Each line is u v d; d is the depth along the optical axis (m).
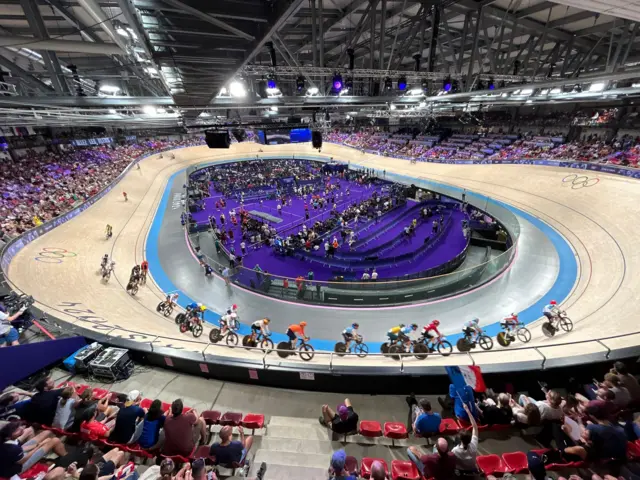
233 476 4.99
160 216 28.69
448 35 13.20
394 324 14.08
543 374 6.55
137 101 12.67
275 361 7.34
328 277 21.06
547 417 5.38
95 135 46.19
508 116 45.53
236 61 7.48
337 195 40.97
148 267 19.25
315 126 23.66
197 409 6.64
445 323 14.03
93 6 5.81
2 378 6.17
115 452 5.02
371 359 10.78
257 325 11.27
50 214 22.72
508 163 35.12
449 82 13.80
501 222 24.78
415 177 41.78
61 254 18.20
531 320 13.42
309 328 13.93
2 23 11.36
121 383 7.23
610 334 10.28
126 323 11.63
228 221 31.66
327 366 7.11
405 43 13.49
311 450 5.66
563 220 22.22
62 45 7.28
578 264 17.03
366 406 6.71
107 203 28.98
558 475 4.79
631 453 4.78
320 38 10.68
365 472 4.99
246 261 23.38
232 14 4.94
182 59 7.19
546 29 15.12
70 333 8.20
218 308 15.43
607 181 24.02
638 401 5.46
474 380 6.15
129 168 40.66
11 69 10.54
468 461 4.65
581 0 6.15
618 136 31.28
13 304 8.61
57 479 4.18
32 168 31.97
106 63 18.20
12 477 4.10
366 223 30.77
